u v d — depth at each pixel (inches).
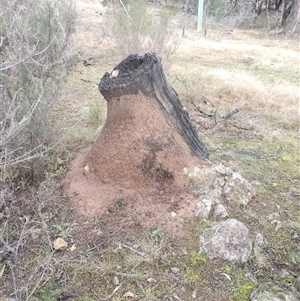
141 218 103.3
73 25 212.7
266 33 598.9
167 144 111.4
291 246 104.6
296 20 582.6
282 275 94.6
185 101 203.3
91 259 93.4
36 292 84.7
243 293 87.2
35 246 97.9
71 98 192.5
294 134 178.5
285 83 259.0
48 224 104.1
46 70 140.0
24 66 121.4
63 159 129.8
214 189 111.9
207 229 100.1
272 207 118.7
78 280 88.4
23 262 93.3
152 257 92.6
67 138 139.3
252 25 661.3
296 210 120.1
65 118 165.2
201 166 116.7
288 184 135.3
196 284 88.7
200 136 163.8
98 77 233.6
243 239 96.7
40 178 121.6
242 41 488.7
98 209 106.5
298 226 111.1
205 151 127.6
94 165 113.7
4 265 92.0
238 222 99.3
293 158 155.2
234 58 343.6
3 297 83.3
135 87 105.7
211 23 546.9
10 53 115.9
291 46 479.2
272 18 700.7
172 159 111.8
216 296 86.4
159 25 259.0
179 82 225.9
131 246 96.7
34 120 118.2
